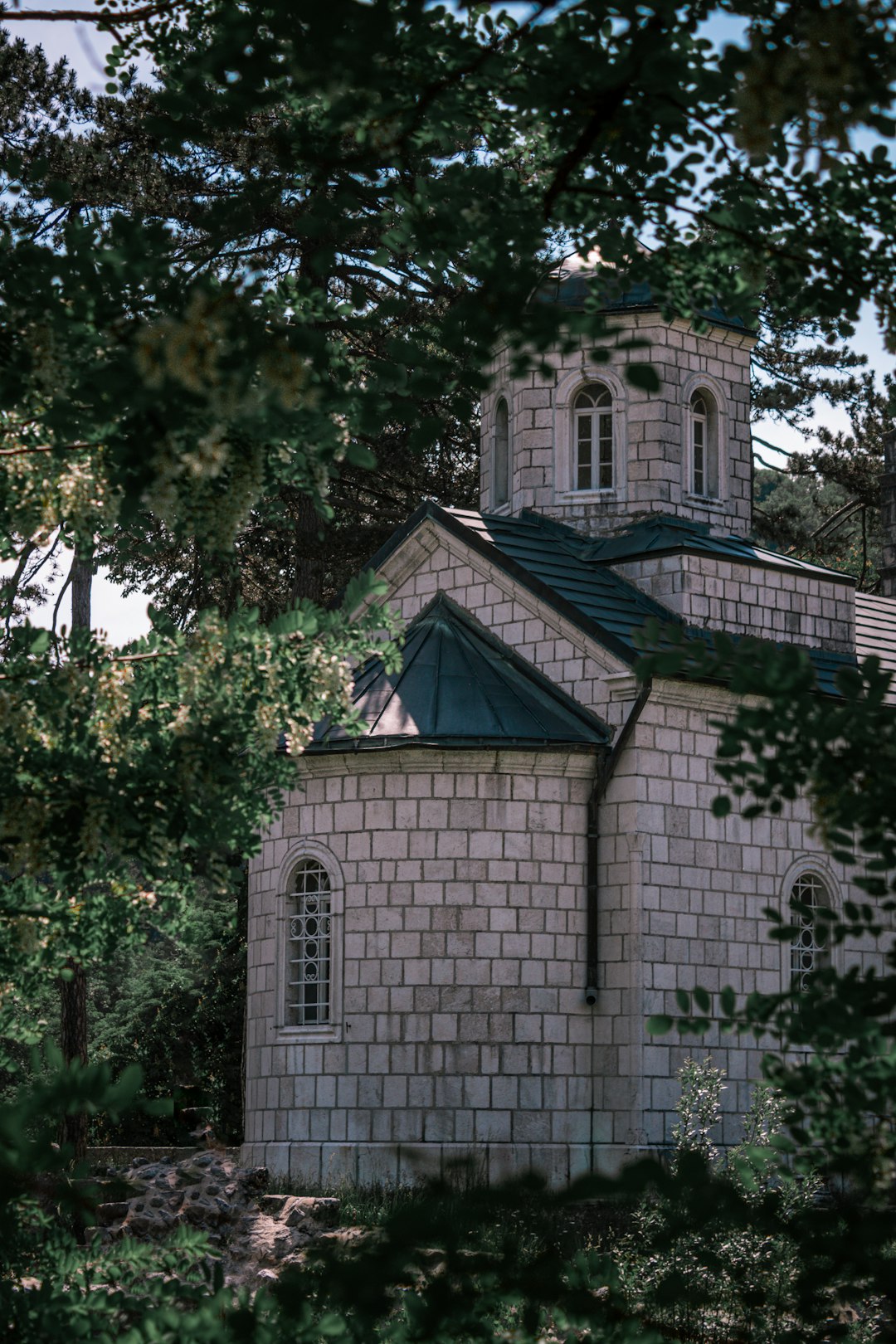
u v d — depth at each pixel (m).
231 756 7.83
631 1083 22.05
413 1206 4.53
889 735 5.48
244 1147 23.69
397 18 5.73
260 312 6.31
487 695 23.38
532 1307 4.69
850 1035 5.25
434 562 25.84
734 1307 5.15
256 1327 4.82
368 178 6.77
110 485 7.03
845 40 4.83
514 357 5.82
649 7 5.76
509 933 22.34
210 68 5.75
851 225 6.95
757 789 5.59
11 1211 5.29
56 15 7.50
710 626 25.03
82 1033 26.97
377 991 22.41
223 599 32.72
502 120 6.93
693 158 6.76
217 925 36.53
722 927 23.31
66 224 7.05
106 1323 5.90
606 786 22.91
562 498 26.95
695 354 27.31
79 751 7.77
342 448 6.96
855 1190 5.15
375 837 22.72
